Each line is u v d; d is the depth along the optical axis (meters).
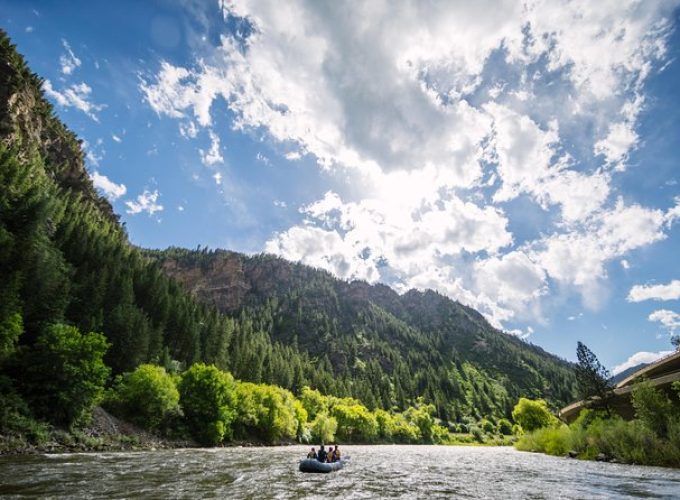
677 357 41.62
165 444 52.47
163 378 58.50
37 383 40.22
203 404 63.09
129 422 52.75
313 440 101.44
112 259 107.94
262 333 199.38
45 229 94.06
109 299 89.94
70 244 100.12
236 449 59.53
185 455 42.03
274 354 157.50
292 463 38.22
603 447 42.56
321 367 185.62
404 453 71.62
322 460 34.94
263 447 70.81
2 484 19.06
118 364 74.44
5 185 81.12
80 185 166.12
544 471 33.97
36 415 38.53
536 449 68.19
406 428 141.88
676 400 37.72
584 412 52.19
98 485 20.38
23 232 69.00
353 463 44.84
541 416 94.50
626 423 40.66
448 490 23.88
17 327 40.91
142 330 81.25
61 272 83.38
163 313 105.69
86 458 32.16
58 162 159.50
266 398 83.00
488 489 24.25
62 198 128.50
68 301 66.38
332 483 25.92
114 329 76.94
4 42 129.12
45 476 22.06
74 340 42.72
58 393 39.91
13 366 40.88
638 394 37.19
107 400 53.72
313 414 118.62
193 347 105.31
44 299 60.12
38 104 151.75
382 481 27.89
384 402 184.62
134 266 121.50
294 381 147.12
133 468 28.08
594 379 51.75
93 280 86.38
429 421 153.75
